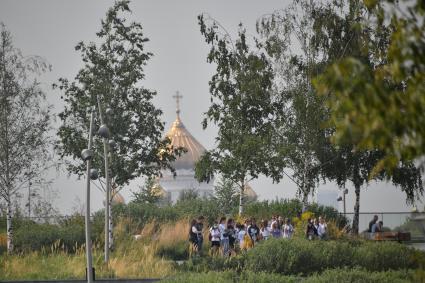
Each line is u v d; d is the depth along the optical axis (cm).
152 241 17512
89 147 13288
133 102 19325
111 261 14638
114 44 19350
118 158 19062
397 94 3797
